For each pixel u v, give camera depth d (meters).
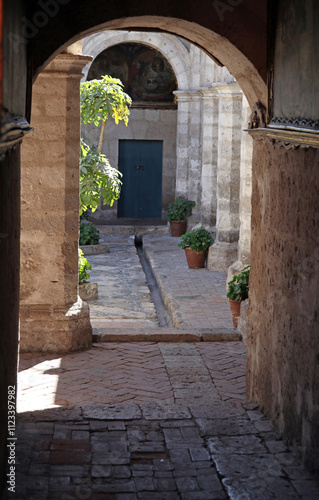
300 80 4.65
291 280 4.90
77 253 8.06
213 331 8.70
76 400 6.39
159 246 19.41
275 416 5.32
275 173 5.39
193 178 20.45
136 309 12.22
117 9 5.54
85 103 14.04
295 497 4.16
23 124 4.29
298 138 4.55
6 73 3.51
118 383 6.93
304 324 4.58
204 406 5.84
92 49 19.20
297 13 4.74
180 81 20.00
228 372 7.36
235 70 6.10
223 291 13.63
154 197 24.38
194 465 4.63
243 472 4.52
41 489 4.18
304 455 4.59
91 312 11.85
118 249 19.12
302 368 4.62
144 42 19.56
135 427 5.30
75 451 4.80
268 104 5.56
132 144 23.94
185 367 7.48
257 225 6.04
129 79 23.31
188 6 5.61
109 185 13.81
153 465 4.62
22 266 7.93
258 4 5.59
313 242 4.40
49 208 7.89
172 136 23.86
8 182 4.16
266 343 5.65
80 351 8.05
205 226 17.52
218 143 15.50
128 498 4.13
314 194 4.39
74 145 7.88
